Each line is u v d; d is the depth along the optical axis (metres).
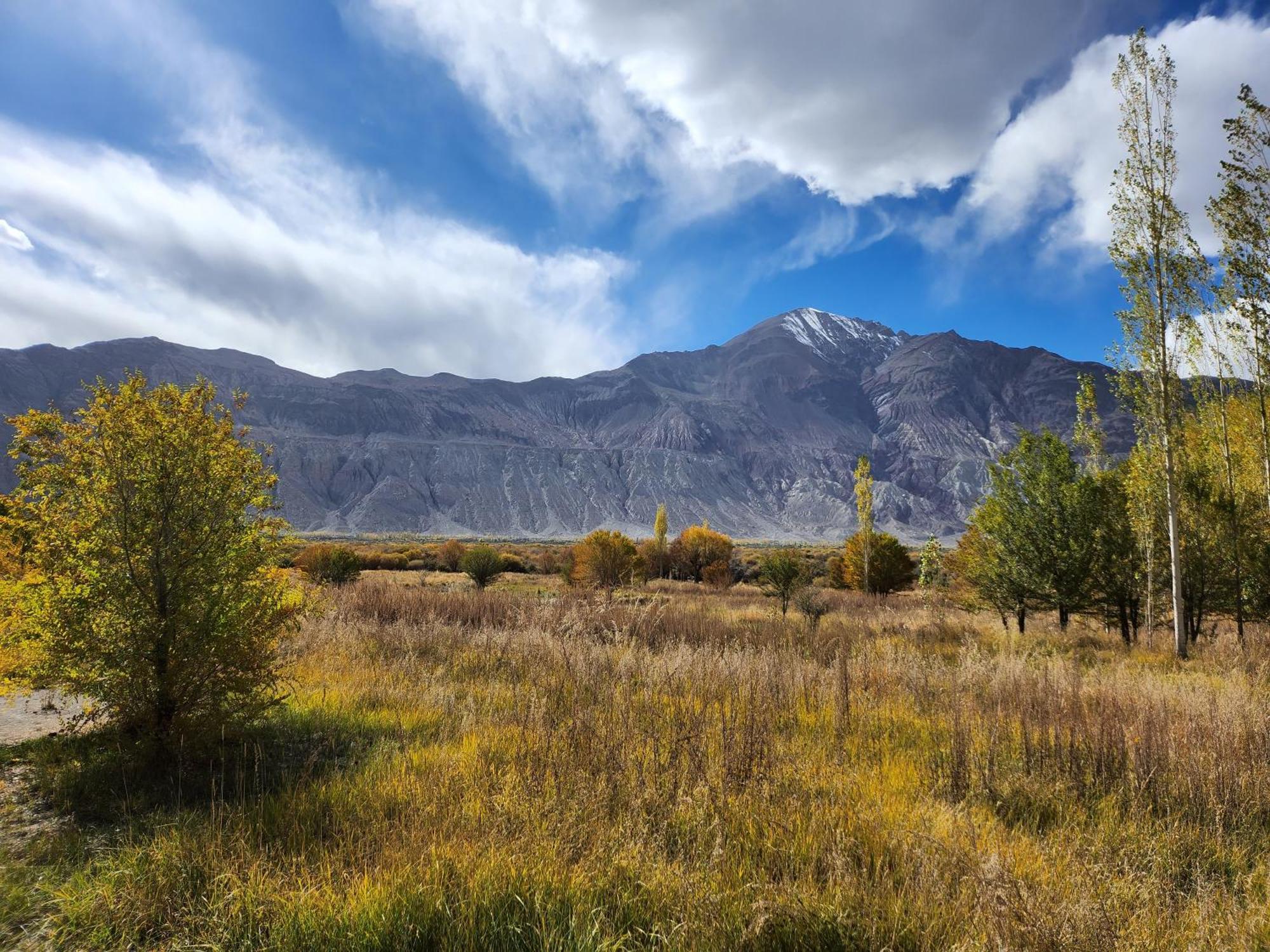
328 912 2.78
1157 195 15.77
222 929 2.76
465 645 10.68
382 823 3.72
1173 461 15.88
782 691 7.27
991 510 17.41
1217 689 8.69
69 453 4.87
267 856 3.37
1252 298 14.13
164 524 4.89
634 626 11.96
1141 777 4.75
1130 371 16.45
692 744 4.74
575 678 7.02
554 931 2.67
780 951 2.72
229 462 5.34
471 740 5.30
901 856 3.45
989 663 9.41
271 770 4.86
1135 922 3.02
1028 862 3.51
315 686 7.39
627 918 2.89
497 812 3.74
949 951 2.67
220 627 4.89
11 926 2.91
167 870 3.21
